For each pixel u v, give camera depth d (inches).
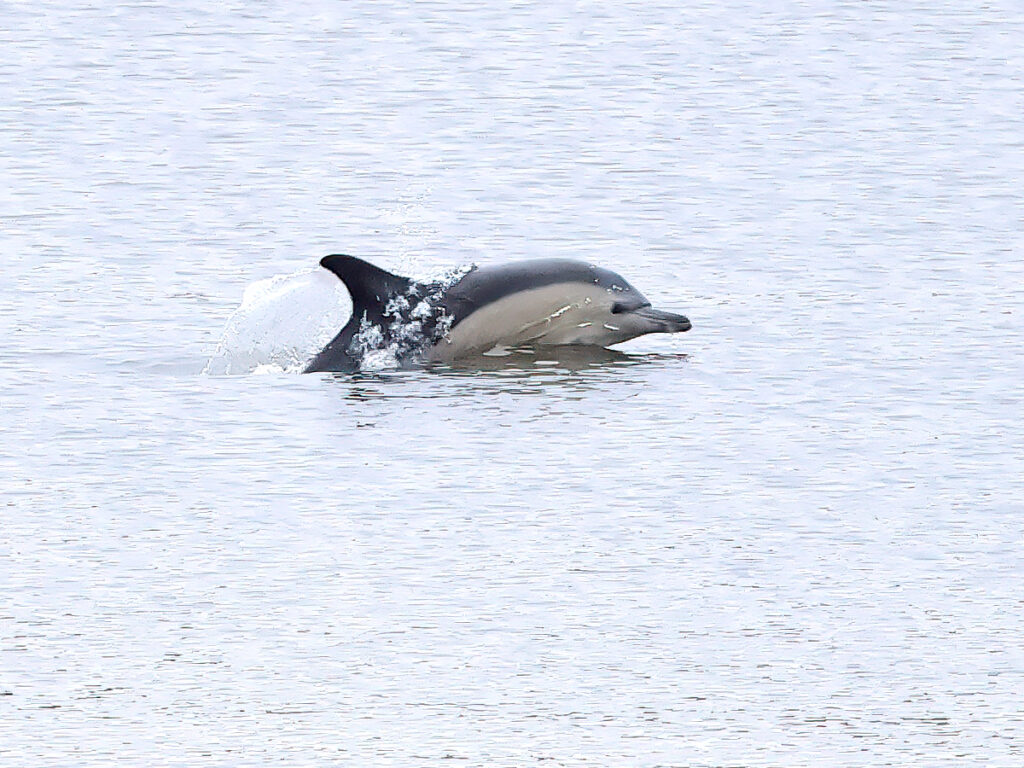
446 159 4338.1
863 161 4264.3
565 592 2039.9
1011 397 2719.0
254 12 6028.5
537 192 4037.9
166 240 3673.7
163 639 1929.1
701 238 3673.7
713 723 1756.9
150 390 2805.1
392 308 3058.6
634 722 1753.2
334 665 1870.1
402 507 2299.5
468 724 1753.2
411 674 1850.4
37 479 2400.3
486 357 3046.3
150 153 4377.5
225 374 2915.8
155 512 2283.5
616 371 2920.8
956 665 1872.5
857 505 2299.5
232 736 1731.1
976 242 3609.7
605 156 4340.6
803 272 3435.0
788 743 1715.1
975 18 5915.4
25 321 3157.0
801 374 2856.8
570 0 6215.6
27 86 5036.9
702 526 2236.7
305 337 3090.6
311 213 3890.3
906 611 1991.9
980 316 3142.2
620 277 3161.9
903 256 3521.2
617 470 2432.3
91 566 2116.1
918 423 2610.7
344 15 5989.2
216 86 5078.7
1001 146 4402.1
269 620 1975.9
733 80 5132.9
